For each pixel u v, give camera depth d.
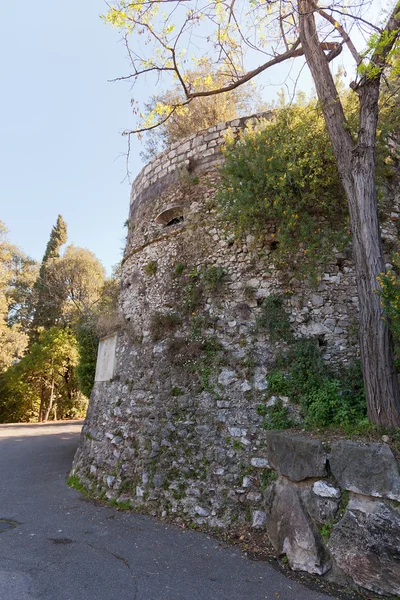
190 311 7.07
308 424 5.25
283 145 5.99
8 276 28.83
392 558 3.46
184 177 8.22
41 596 3.48
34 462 10.55
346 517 3.83
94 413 8.66
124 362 8.04
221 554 4.48
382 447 3.85
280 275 6.53
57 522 5.57
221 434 5.92
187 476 5.87
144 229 8.95
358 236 4.97
